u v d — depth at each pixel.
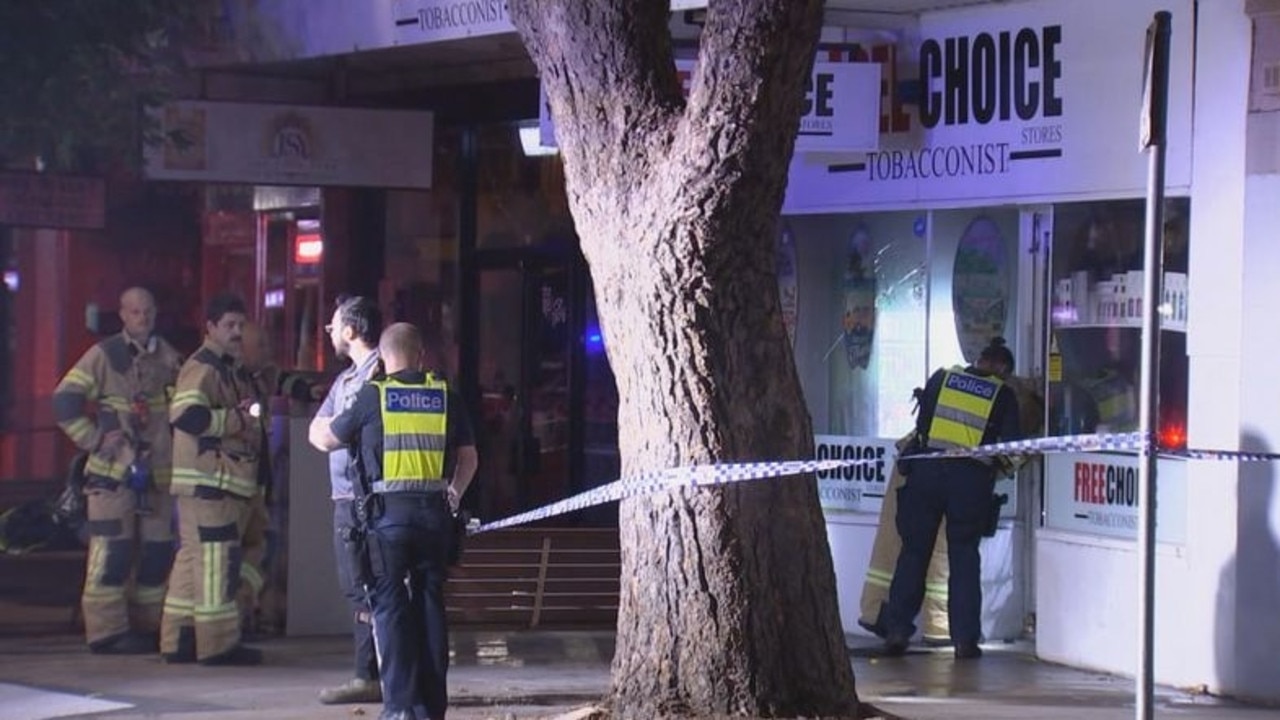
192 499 11.96
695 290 8.55
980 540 12.86
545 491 17.56
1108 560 12.01
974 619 12.53
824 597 8.84
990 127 12.92
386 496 9.38
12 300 20.06
